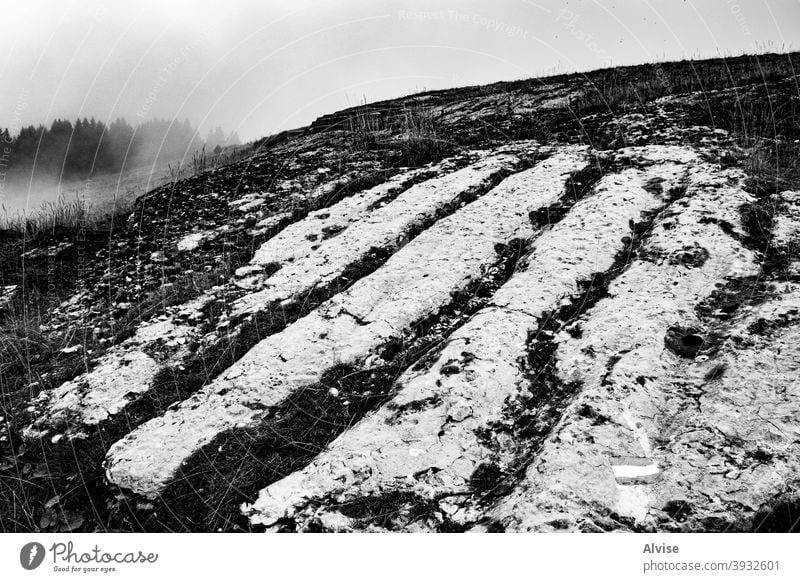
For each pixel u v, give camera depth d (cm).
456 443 312
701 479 269
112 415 383
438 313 423
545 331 379
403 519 281
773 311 350
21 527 323
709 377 320
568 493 271
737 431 286
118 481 329
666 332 354
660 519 258
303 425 349
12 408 414
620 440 292
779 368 313
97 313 529
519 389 342
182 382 404
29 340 498
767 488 260
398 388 356
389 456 310
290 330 425
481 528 270
